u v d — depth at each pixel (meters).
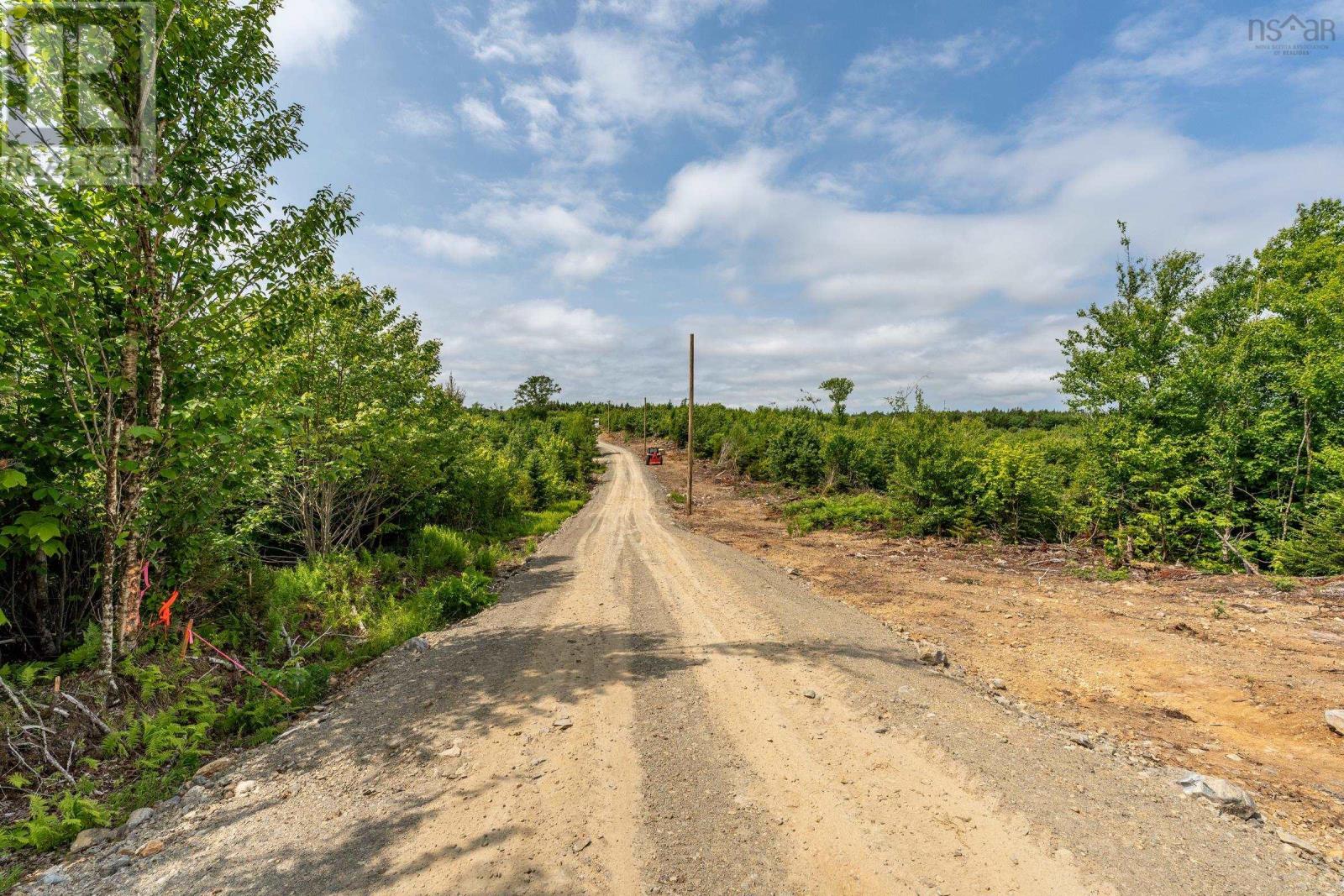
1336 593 8.28
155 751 4.09
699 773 3.68
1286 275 15.18
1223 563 10.59
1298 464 10.51
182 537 5.87
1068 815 3.12
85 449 4.84
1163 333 13.34
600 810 3.25
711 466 43.31
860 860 2.78
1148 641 6.95
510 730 4.33
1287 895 2.51
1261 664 6.01
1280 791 3.74
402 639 7.16
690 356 23.11
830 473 25.58
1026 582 10.46
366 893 2.54
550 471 27.47
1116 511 12.77
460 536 13.98
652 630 7.11
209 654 5.68
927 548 14.52
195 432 4.95
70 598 5.36
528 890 2.56
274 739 4.50
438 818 3.18
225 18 5.32
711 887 2.60
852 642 6.49
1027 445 16.61
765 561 12.79
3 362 4.50
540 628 7.22
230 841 3.01
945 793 3.38
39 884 2.74
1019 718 4.66
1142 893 2.49
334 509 10.92
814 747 4.02
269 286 5.77
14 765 3.75
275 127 5.80
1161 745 4.42
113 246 4.62
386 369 10.45
